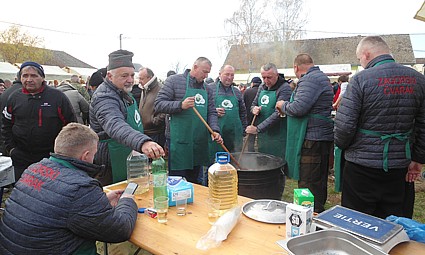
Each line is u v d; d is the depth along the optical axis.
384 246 1.20
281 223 1.59
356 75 2.15
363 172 2.19
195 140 3.31
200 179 3.80
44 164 1.49
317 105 2.90
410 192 2.36
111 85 2.25
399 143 2.10
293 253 1.11
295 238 1.18
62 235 1.36
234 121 3.97
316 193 3.03
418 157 2.21
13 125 3.00
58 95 3.04
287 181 4.81
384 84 2.04
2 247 1.43
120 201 1.65
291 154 3.10
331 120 2.98
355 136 2.21
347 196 2.31
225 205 1.75
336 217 1.40
